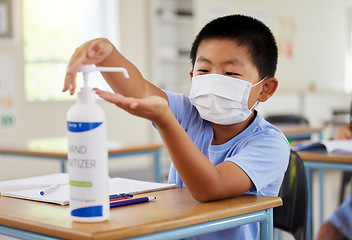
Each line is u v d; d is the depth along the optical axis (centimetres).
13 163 495
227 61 120
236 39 120
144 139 598
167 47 628
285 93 740
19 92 500
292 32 812
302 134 366
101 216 85
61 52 559
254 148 117
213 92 121
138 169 581
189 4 644
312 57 838
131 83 131
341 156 201
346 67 870
